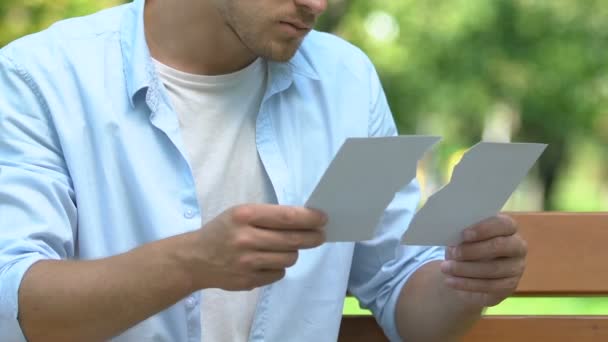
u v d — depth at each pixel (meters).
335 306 2.56
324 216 1.96
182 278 2.06
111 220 2.41
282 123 2.57
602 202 14.23
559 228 2.77
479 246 2.27
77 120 2.41
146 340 2.41
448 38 10.10
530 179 14.73
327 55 2.68
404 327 2.63
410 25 10.03
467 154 2.03
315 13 2.30
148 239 2.41
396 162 1.91
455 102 10.26
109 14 2.56
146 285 2.08
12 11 8.34
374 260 2.70
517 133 11.51
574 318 2.79
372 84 2.72
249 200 2.52
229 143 2.50
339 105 2.64
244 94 2.53
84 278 2.14
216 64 2.48
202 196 2.47
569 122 11.09
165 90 2.45
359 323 2.78
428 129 11.00
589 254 2.77
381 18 10.02
